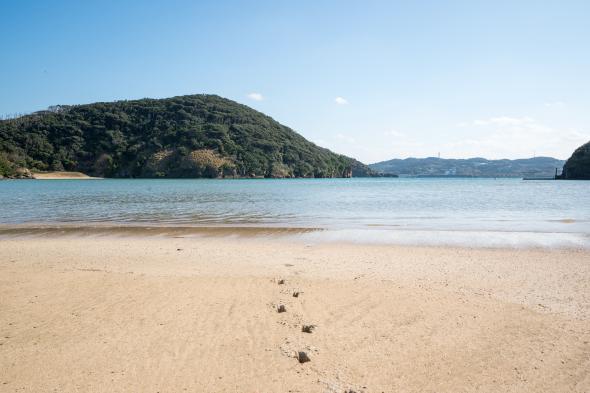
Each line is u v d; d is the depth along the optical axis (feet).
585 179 436.35
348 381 15.52
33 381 15.53
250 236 57.26
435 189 234.17
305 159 593.83
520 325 21.42
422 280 31.22
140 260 40.34
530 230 61.87
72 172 500.33
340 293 27.09
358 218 79.92
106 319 21.98
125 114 611.47
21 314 22.80
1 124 546.67
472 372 16.39
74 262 39.45
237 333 20.06
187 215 86.17
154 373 16.08
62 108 629.92
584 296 26.81
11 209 100.58
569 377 16.07
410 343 19.04
